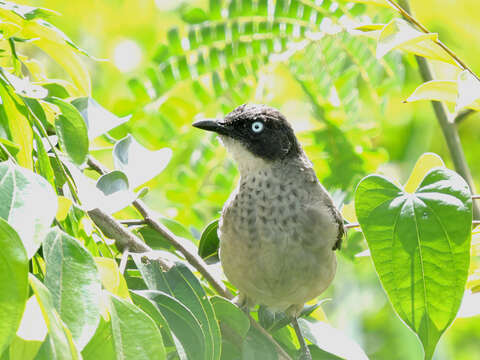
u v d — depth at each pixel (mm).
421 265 5523
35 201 3998
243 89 10242
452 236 5508
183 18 9922
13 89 5262
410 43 5355
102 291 4391
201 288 5859
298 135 10875
